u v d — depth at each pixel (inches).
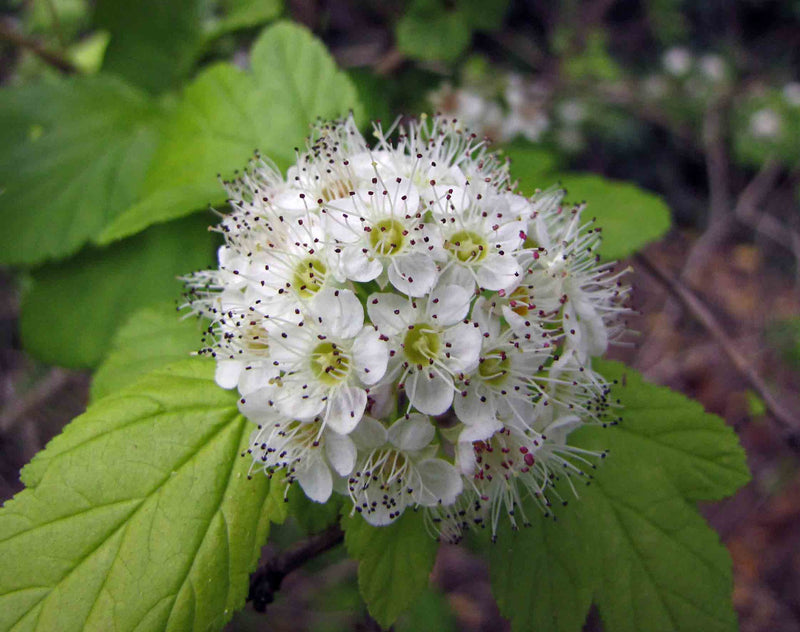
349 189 2.6
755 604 7.4
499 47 7.5
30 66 6.1
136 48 4.1
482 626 7.0
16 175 3.6
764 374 8.2
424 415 2.3
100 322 3.5
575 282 2.6
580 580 2.7
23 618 2.2
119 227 2.9
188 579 2.3
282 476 2.4
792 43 10.2
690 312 4.2
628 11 10.2
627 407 2.8
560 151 7.9
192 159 3.2
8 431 5.4
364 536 2.5
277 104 3.2
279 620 5.5
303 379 2.4
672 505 2.7
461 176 2.6
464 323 2.4
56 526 2.3
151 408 2.5
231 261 2.6
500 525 2.7
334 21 6.5
